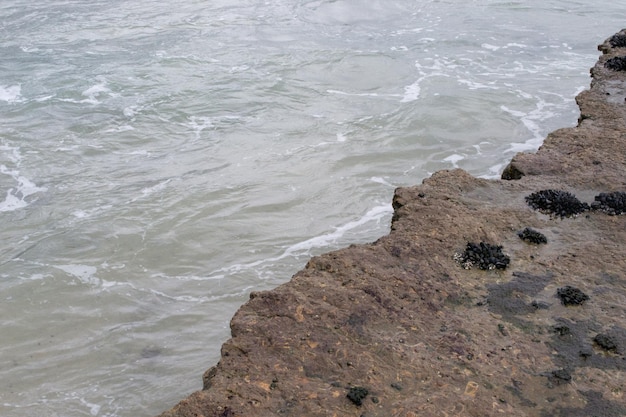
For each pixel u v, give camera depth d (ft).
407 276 28.19
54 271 48.70
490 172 62.54
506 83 81.25
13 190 59.16
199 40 94.07
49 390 39.14
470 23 102.22
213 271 49.03
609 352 24.44
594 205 33.83
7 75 82.48
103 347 42.22
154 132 69.41
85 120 71.36
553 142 41.68
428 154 65.36
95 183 60.03
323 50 90.48
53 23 100.42
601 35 97.66
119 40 94.38
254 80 81.15
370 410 21.48
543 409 21.97
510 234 31.78
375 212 56.03
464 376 23.07
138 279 48.29
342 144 66.44
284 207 56.24
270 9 107.04
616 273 28.86
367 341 24.45
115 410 37.86
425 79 82.12
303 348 23.97
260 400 21.74
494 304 26.91
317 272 28.37
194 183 59.41
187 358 41.32
